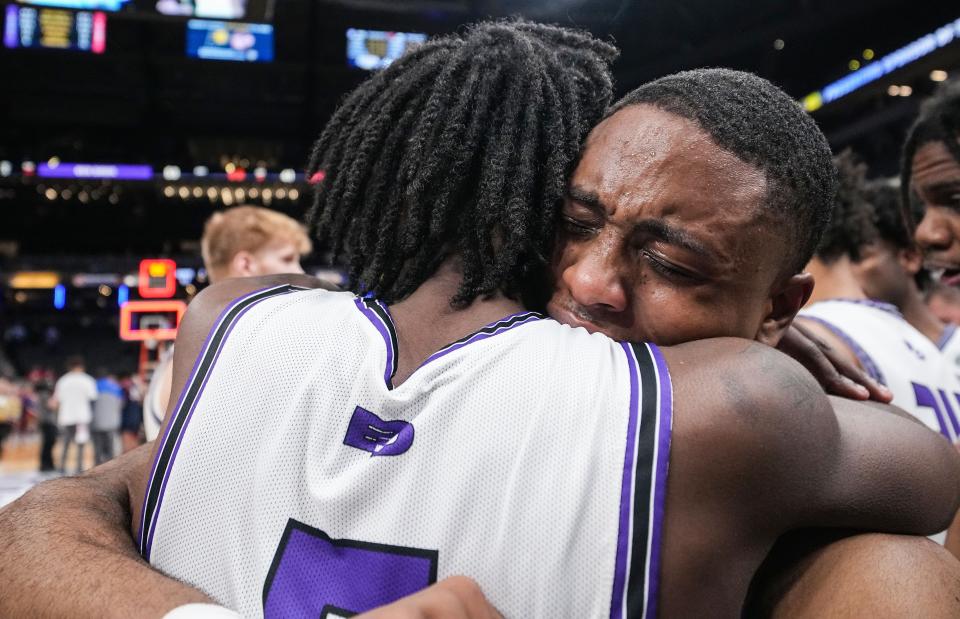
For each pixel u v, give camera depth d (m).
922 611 0.62
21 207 20.17
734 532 0.63
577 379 0.64
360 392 0.67
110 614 0.61
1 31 12.09
